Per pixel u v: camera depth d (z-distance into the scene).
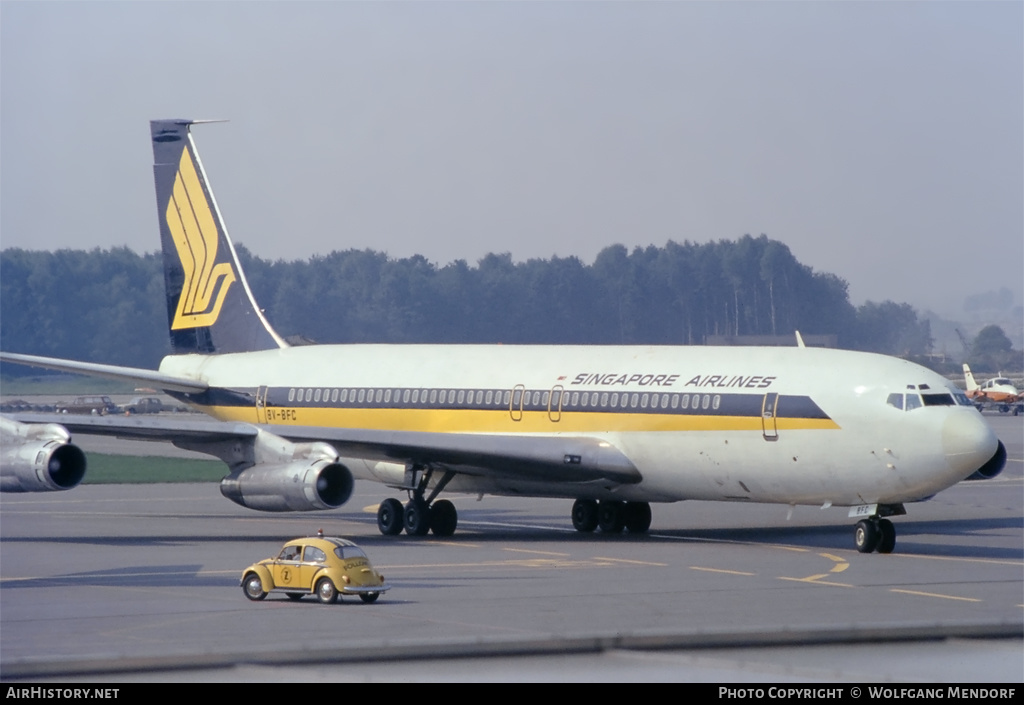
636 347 134.00
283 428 128.12
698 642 67.56
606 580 94.88
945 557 112.12
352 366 150.62
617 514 136.75
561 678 59.38
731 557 111.50
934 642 68.56
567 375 133.38
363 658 63.25
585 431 129.62
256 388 156.38
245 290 162.25
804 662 63.19
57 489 117.25
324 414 150.00
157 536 133.25
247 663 62.03
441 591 88.62
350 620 75.44
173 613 78.19
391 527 134.38
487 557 111.69
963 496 189.12
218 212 162.88
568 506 175.00
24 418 120.44
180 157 165.75
